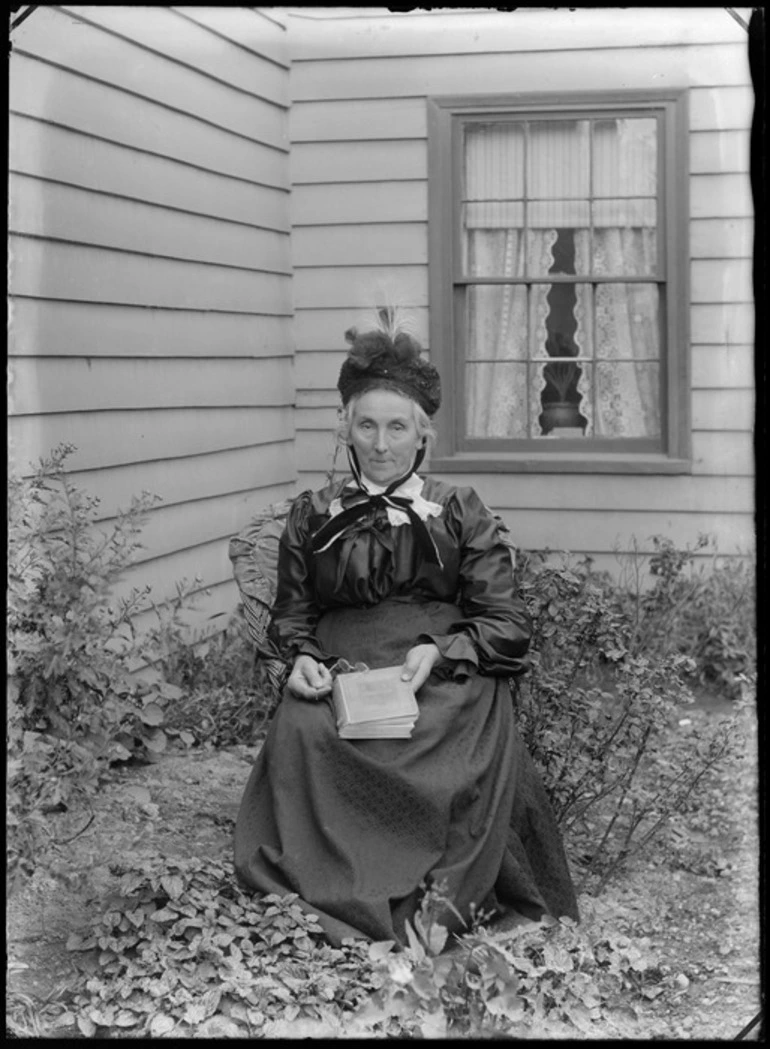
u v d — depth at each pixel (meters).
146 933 3.01
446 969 2.84
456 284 5.98
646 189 5.79
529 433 6.00
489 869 3.08
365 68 5.91
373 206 6.00
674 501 5.80
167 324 5.02
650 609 5.07
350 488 3.43
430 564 3.34
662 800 3.84
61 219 4.25
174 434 5.07
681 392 5.77
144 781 4.11
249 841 3.17
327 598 3.39
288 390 6.10
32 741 3.37
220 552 5.46
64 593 3.68
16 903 3.23
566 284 5.95
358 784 3.07
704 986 3.07
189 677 4.84
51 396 4.17
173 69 5.03
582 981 2.99
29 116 4.06
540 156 5.88
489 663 3.26
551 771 3.71
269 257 5.88
